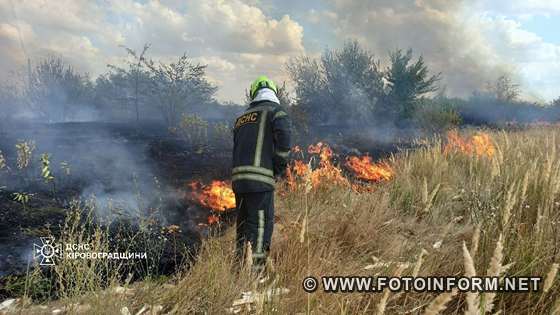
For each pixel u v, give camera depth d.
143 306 2.70
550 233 3.23
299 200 4.70
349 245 3.75
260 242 3.41
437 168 5.95
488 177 5.28
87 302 2.59
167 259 3.48
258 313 2.42
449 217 4.57
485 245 3.07
